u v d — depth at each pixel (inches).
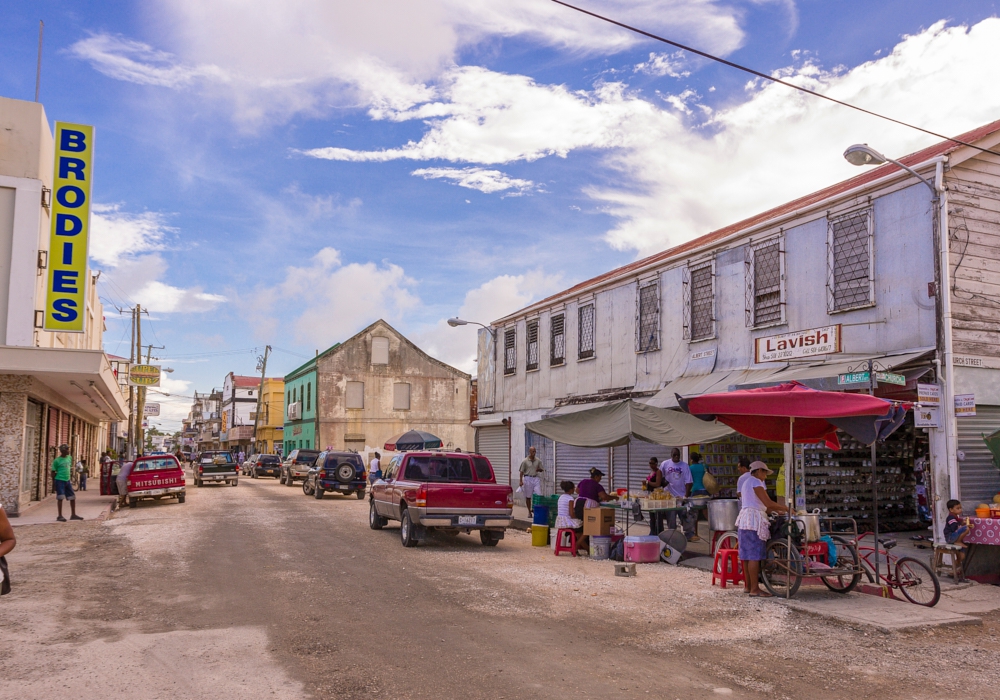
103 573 406.0
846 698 214.2
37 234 759.7
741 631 290.7
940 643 279.3
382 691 210.2
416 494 526.9
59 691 206.2
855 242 522.0
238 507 880.3
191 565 433.4
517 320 1018.1
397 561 459.2
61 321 773.9
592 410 564.7
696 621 306.7
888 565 364.2
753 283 613.3
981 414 457.4
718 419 411.2
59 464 706.2
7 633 271.6
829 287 538.0
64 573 406.3
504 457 1032.2
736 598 354.9
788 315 576.4
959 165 472.1
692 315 685.3
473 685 216.8
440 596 348.2
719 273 652.7
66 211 784.9
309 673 225.9
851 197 523.5
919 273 470.3
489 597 348.2
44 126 793.6
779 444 653.9
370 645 258.5
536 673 229.6
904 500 573.6
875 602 343.3
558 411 874.1
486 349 1109.1
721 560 388.2
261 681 217.5
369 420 1878.7
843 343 521.7
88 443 1637.6
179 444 4601.4
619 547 492.4
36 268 756.6
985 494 450.0
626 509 502.9
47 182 806.5
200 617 299.9
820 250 550.6
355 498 1124.5
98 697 201.9
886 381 435.5
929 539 498.0
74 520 711.1
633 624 299.3
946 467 439.2
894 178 486.9
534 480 768.9
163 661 236.8
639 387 750.5
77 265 783.7
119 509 859.4
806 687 223.3
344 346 1878.7
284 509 857.5
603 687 217.8
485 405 1099.3
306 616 302.2
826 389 471.8
